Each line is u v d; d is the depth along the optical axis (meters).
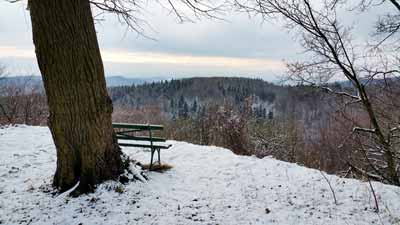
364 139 11.46
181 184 6.07
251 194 5.59
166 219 4.57
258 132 18.22
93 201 4.99
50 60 5.00
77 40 5.02
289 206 5.11
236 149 16.75
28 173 6.42
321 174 6.62
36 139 9.45
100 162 5.39
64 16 4.90
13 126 11.45
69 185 5.36
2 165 6.83
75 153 5.35
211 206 5.08
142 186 5.68
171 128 20.64
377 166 10.80
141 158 7.91
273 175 6.59
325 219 4.64
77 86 5.12
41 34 4.95
